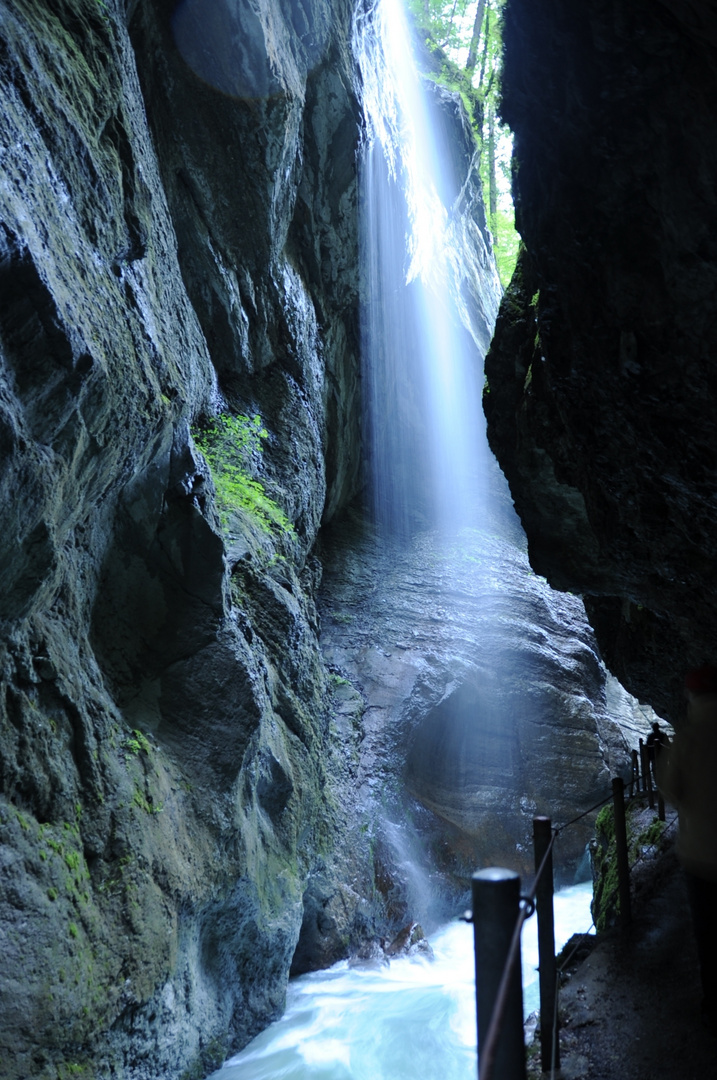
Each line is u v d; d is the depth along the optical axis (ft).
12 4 22.97
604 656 43.83
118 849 24.50
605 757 67.97
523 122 22.29
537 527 34.88
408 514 77.10
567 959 21.48
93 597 27.22
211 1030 29.78
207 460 43.91
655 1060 15.33
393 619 66.08
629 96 17.95
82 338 21.26
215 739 30.58
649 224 19.74
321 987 41.01
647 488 25.91
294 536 47.03
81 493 24.17
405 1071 31.12
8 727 21.31
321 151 54.19
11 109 21.30
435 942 51.06
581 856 64.18
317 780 44.24
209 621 31.04
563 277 23.18
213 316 46.73
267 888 34.81
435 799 62.44
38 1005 20.13
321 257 57.98
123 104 27.86
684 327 20.36
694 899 15.97
